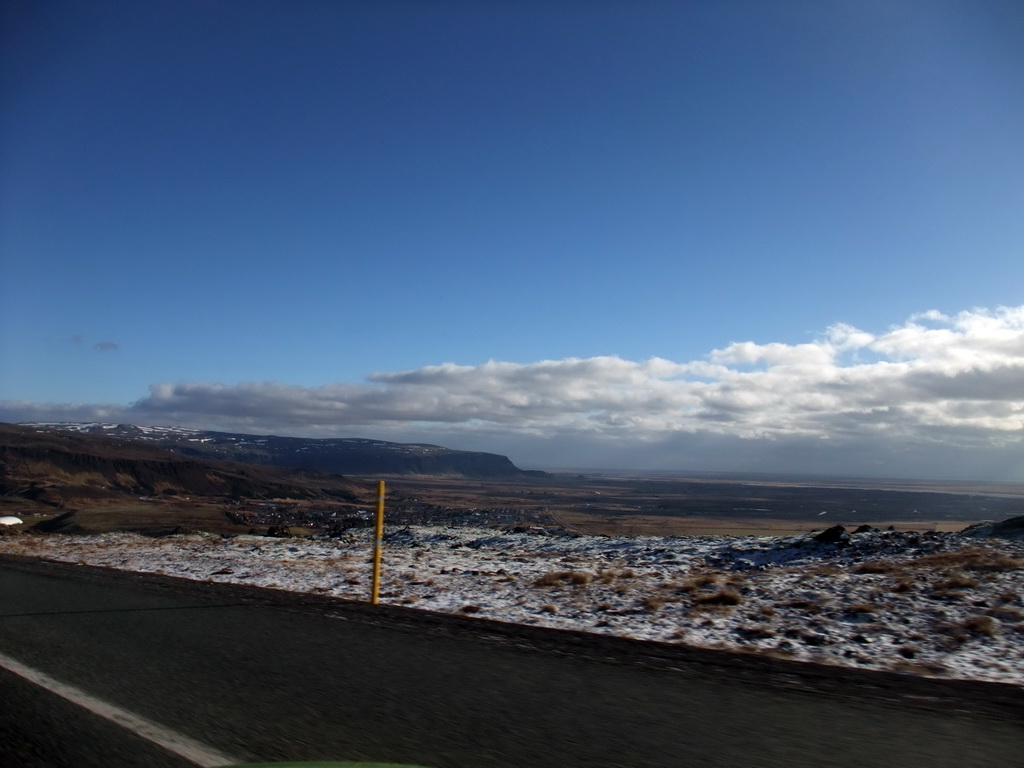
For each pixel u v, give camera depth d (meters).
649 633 8.34
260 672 5.73
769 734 4.28
